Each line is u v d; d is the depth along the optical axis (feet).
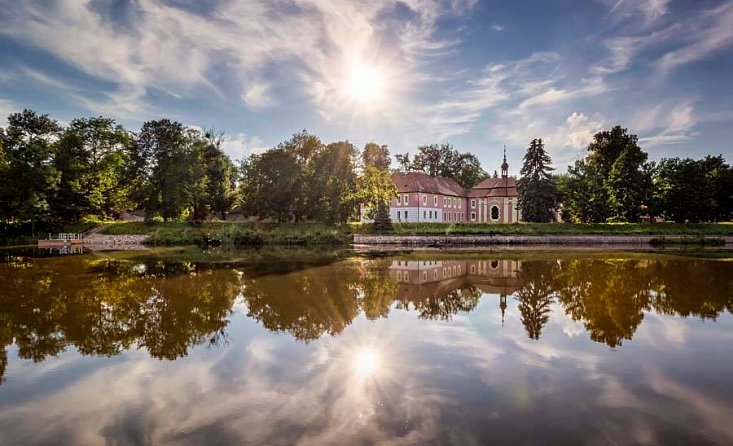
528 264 95.55
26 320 43.14
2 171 169.17
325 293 58.13
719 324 40.81
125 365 29.99
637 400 23.63
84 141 196.34
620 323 41.22
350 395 24.29
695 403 23.31
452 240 177.37
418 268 87.71
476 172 343.87
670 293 57.62
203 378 27.30
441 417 21.54
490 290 60.85
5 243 167.73
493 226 198.70
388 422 20.95
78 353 32.83
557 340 35.40
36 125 184.03
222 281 68.39
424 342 34.83
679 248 151.12
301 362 30.19
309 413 22.09
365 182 196.13
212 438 19.65
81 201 191.31
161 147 196.34
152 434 20.16
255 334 37.55
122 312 46.52
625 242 181.68
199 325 40.86
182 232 174.81
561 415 21.77
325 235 172.14
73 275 75.51
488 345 33.96
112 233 181.27
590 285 64.90
